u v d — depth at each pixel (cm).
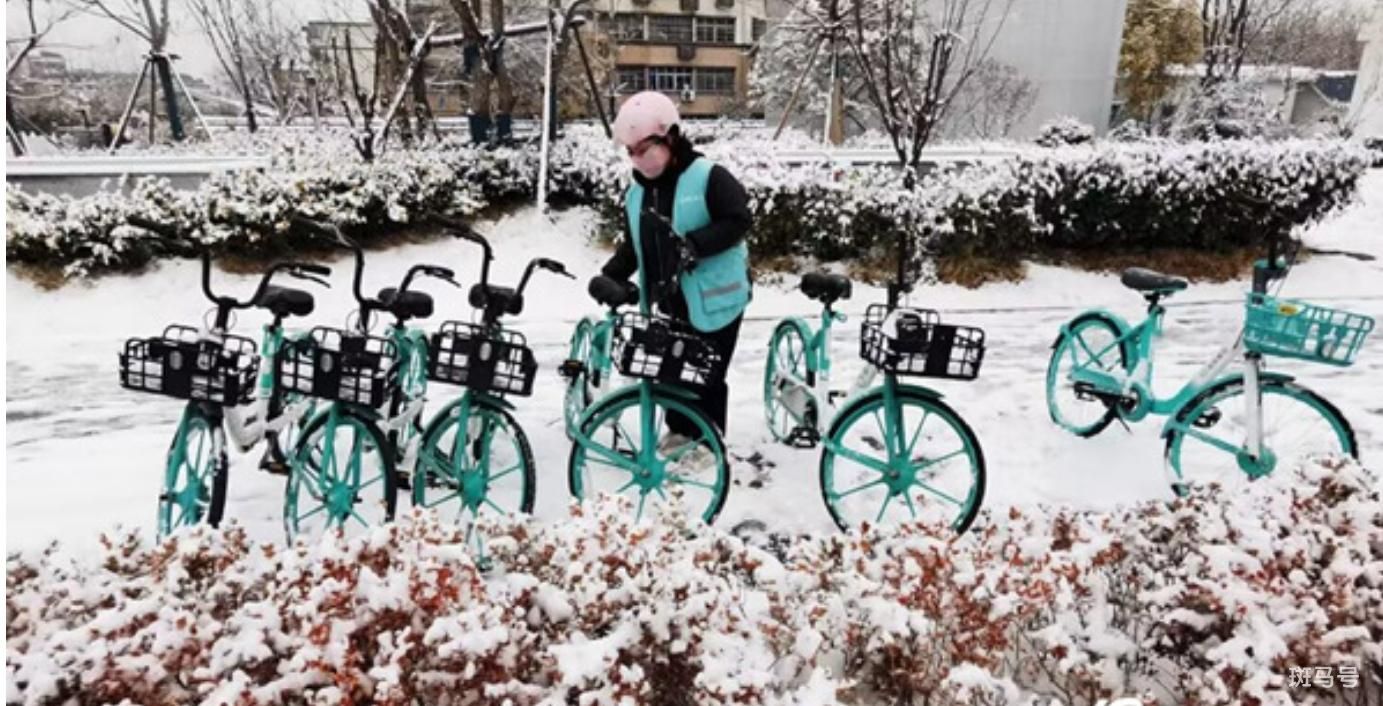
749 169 784
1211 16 1802
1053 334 667
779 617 223
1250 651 205
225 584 215
